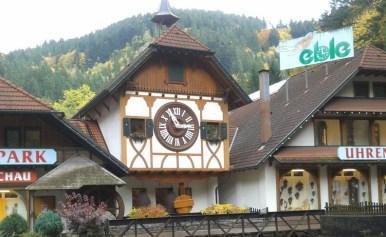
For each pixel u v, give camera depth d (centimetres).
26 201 2270
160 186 2755
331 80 2966
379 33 4422
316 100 2845
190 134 2680
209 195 2828
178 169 2628
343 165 2853
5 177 2236
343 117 2864
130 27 11625
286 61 3181
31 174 2283
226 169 2745
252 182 2875
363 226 2352
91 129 2762
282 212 2375
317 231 2405
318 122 2898
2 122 2323
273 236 2333
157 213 2409
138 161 2550
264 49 11700
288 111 3072
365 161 2772
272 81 6094
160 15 2991
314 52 3091
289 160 2667
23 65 9100
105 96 2539
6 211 2295
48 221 1952
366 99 2905
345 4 5531
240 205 2991
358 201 2945
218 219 2236
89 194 2352
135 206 2675
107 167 2431
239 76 8994
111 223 2044
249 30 12094
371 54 2928
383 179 2983
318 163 2719
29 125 2345
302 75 3619
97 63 10988
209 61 2691
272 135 2894
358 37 4641
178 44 2609
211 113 2750
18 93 2234
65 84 8206
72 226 1997
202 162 2691
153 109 2614
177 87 2678
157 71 2642
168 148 2622
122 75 2497
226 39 11075
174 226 2150
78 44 11588
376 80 2989
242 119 3550
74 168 2255
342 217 2377
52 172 2228
